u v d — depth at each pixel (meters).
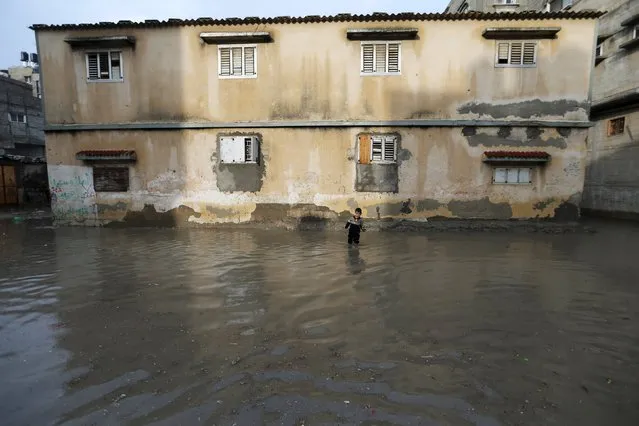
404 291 6.65
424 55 12.38
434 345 4.68
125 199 13.41
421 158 12.58
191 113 13.05
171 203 13.31
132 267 8.27
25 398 3.65
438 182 12.59
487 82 12.31
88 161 13.40
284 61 12.69
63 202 13.64
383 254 9.38
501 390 3.76
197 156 13.12
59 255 9.43
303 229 12.95
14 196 22.08
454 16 12.02
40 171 23.67
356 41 12.46
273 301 6.18
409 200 12.70
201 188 13.21
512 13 11.91
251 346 4.64
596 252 9.54
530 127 12.26
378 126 12.57
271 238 11.52
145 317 5.56
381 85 12.53
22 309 5.92
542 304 6.04
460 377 3.98
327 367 4.16
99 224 13.56
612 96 15.70
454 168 12.52
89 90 13.18
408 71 12.45
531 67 12.20
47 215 17.09
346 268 8.10
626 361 4.31
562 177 12.30
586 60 12.09
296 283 7.09
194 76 12.94
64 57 13.12
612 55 16.97
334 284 7.03
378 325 5.25
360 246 10.32
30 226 13.94
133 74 13.05
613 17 16.86
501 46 12.24
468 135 12.41
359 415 3.37
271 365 4.20
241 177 13.07
